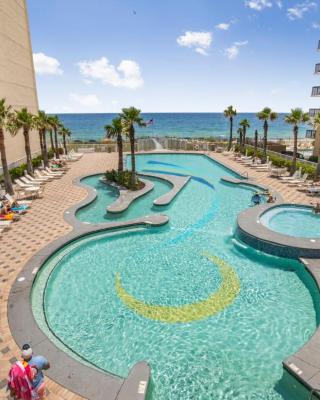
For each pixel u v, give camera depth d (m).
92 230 16.83
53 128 39.16
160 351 9.09
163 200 22.88
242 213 19.06
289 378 7.89
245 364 8.57
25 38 40.03
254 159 37.81
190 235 17.42
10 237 16.00
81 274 13.35
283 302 11.39
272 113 37.09
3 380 7.49
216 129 149.38
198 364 8.59
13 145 33.62
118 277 13.12
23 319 9.66
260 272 13.53
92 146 50.22
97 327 10.11
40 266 12.99
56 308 11.06
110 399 6.86
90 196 23.58
